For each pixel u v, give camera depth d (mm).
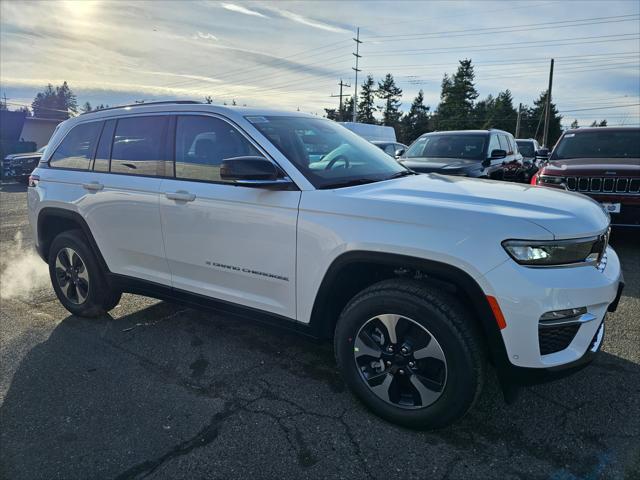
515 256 2189
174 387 3027
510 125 76312
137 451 2426
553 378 2277
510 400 2436
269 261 2865
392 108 79500
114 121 3785
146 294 3678
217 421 2664
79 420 2688
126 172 3619
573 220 2324
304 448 2430
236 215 2947
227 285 3135
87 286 4020
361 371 2654
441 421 2430
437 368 2410
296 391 2967
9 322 4121
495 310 2205
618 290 2537
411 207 2414
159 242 3414
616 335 3648
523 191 2799
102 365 3324
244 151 3033
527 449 2398
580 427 2562
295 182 2775
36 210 4219
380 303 2484
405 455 2367
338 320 2713
